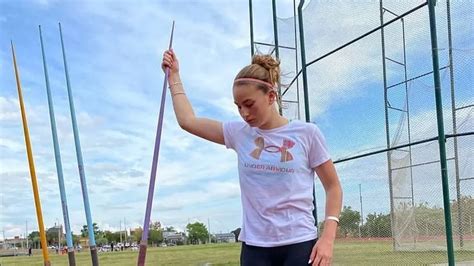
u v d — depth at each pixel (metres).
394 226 7.25
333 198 2.26
